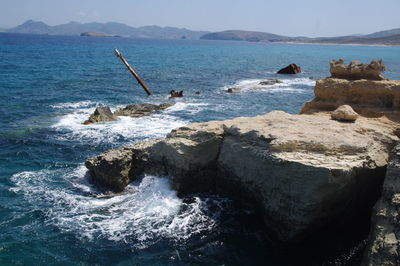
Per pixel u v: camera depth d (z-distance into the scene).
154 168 16.86
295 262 12.47
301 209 12.50
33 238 13.35
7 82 43.34
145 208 15.33
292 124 15.59
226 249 13.05
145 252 12.80
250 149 14.45
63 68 60.38
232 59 101.94
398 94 18.25
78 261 12.32
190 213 15.00
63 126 26.89
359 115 18.69
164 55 108.94
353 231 14.03
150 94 40.75
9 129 25.72
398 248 9.95
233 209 15.36
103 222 14.39
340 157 12.86
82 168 19.62
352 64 20.97
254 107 36.47
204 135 15.91
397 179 11.48
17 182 17.72
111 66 67.88
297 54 145.38
